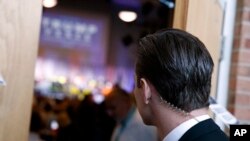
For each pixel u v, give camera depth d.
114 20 8.02
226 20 2.03
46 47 7.97
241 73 2.02
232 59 2.04
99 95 7.64
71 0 7.89
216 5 1.74
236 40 2.04
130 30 6.94
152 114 0.98
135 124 2.12
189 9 1.57
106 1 7.75
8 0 1.22
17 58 1.24
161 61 0.92
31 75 1.27
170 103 0.93
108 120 3.21
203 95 0.93
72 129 3.38
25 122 1.25
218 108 1.61
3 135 1.22
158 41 0.95
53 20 7.97
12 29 1.23
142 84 0.97
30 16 1.26
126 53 8.05
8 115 1.23
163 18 2.86
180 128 0.91
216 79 1.86
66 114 5.07
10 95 1.23
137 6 6.36
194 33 1.58
